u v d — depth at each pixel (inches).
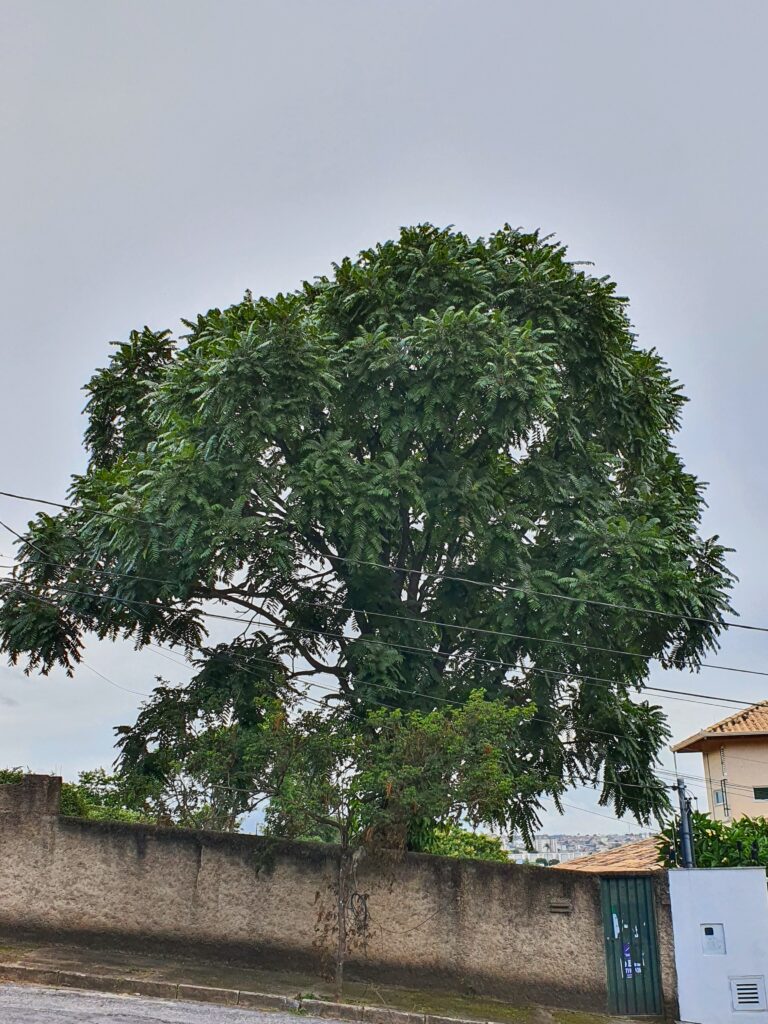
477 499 722.2
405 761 576.4
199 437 711.7
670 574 719.7
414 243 816.3
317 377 700.0
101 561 750.5
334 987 574.2
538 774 784.3
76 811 770.8
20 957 561.3
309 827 605.9
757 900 598.9
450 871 624.1
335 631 813.9
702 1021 580.1
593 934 617.3
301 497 682.8
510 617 738.2
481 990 601.9
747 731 1278.3
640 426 832.9
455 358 713.0
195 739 729.6
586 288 806.5
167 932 607.8
